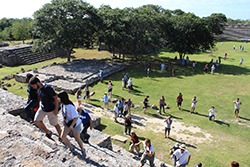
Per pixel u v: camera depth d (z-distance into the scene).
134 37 38.47
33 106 8.16
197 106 22.77
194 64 36.59
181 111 21.61
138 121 19.31
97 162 7.28
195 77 32.38
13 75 30.92
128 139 15.94
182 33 38.66
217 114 21.09
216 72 35.03
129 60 42.03
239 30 77.19
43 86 7.07
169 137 16.83
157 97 24.88
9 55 40.38
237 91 27.05
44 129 7.55
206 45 40.22
